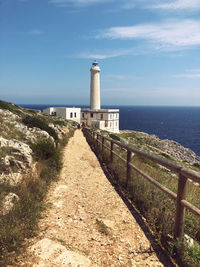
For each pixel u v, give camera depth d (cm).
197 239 358
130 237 366
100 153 1126
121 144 667
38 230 379
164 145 5584
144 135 6556
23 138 933
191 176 282
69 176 744
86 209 479
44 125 1427
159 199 454
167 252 322
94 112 5966
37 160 749
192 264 285
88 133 2038
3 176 509
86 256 315
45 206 480
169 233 358
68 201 523
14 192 478
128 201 525
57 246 333
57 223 409
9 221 370
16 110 2180
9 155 596
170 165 338
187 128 12056
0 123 998
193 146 6825
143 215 446
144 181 552
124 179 636
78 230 388
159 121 16812
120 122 15088
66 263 298
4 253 300
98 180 707
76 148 1383
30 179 558
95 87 6391
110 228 397
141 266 296
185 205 303
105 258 312
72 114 5797
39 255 311
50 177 677
